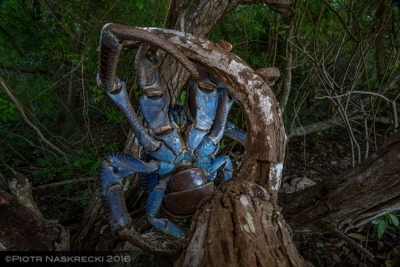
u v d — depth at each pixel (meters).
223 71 1.23
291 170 4.31
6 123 5.62
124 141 5.25
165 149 1.53
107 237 2.12
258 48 4.64
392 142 1.38
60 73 5.49
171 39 1.21
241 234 0.80
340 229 1.84
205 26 2.61
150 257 2.82
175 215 1.62
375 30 2.68
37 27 5.48
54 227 1.70
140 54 1.29
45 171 4.29
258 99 1.22
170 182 1.57
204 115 1.53
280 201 2.24
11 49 4.56
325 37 3.14
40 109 5.06
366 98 4.41
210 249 0.77
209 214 0.99
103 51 1.11
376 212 1.56
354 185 1.55
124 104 1.46
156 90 1.43
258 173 1.28
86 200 3.55
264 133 1.24
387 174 1.37
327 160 4.50
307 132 4.45
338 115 4.66
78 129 5.57
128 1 3.86
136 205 2.79
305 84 4.86
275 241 0.82
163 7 3.56
